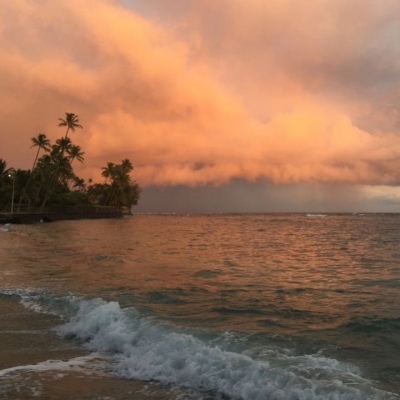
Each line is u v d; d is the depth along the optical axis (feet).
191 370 20.95
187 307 35.22
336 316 32.37
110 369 22.21
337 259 76.59
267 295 41.09
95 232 175.01
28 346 25.96
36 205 290.97
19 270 57.77
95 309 32.60
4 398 18.61
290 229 216.33
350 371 20.29
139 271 58.23
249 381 19.33
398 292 43.11
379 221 348.79
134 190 492.54
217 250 95.45
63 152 281.13
